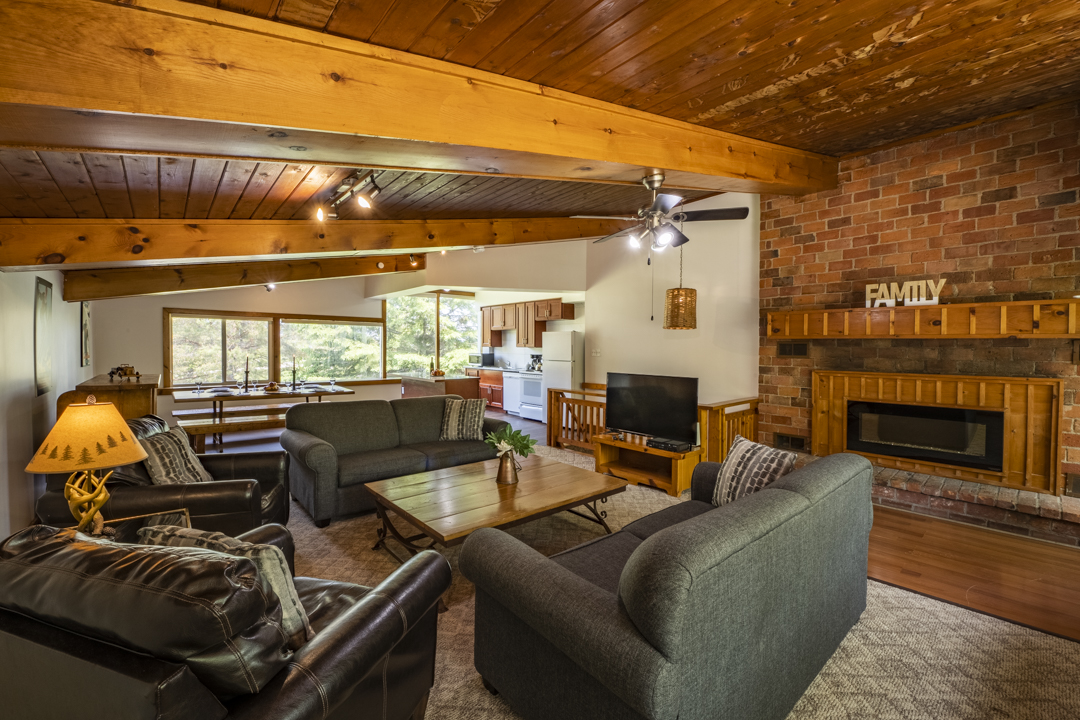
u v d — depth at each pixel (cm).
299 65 168
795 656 168
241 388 618
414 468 396
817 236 422
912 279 373
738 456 262
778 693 160
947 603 244
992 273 339
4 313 289
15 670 105
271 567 129
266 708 103
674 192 448
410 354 966
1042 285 321
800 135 337
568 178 281
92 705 93
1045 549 302
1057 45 227
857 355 404
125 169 211
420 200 352
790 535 158
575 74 220
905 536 323
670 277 562
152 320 648
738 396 498
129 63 142
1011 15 200
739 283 494
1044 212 319
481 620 182
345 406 427
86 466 177
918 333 358
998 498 320
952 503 348
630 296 611
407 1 160
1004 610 238
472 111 207
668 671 118
